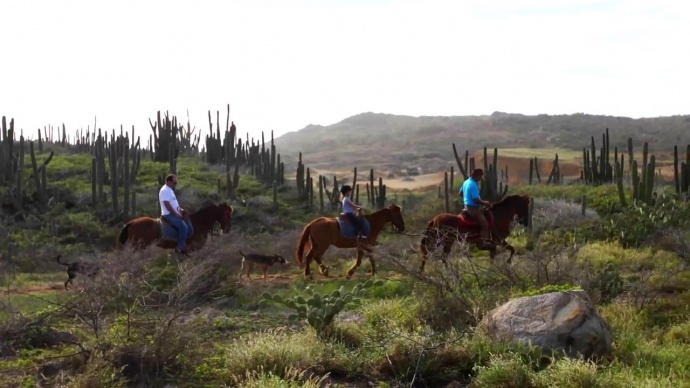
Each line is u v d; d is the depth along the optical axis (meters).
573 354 8.75
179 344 9.01
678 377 8.09
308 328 10.25
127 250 12.71
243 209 35.41
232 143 51.38
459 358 8.92
